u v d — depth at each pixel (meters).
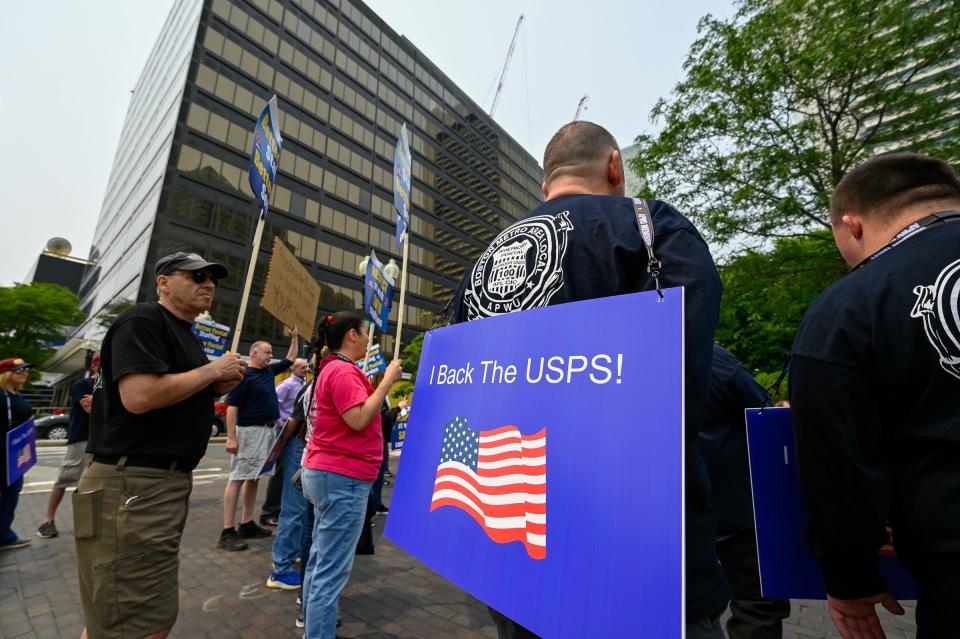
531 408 0.78
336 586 2.10
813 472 0.90
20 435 4.02
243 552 3.94
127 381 1.66
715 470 1.78
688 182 8.01
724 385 1.76
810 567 1.05
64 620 2.69
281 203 29.11
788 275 7.27
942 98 5.94
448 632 2.59
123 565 1.59
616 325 0.71
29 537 4.35
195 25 27.11
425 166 43.62
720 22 7.34
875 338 0.84
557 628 0.63
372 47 39.75
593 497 0.65
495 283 1.03
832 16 6.47
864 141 6.39
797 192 6.92
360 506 2.23
